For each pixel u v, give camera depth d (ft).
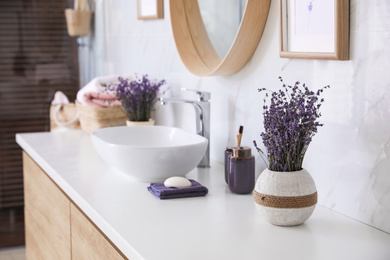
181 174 6.14
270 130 4.66
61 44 13.25
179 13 7.19
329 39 4.91
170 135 7.38
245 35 5.89
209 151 6.82
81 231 5.65
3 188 13.24
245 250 4.13
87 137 8.89
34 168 7.93
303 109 4.56
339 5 4.64
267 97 5.97
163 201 5.39
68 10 11.46
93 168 6.75
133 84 8.13
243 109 6.46
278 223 4.60
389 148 4.39
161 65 8.61
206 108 6.74
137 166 5.90
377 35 4.41
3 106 13.08
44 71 13.23
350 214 4.86
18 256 12.21
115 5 10.32
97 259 5.15
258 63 6.09
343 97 4.84
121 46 10.20
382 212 4.51
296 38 5.36
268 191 4.57
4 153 13.19
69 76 13.38
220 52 6.84
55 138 8.80
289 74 5.56
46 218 7.30
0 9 12.84
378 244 4.25
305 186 4.55
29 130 13.26
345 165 4.88
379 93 4.44
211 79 7.16
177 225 4.68
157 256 4.01
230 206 5.22
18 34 12.99
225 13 6.61
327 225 4.66
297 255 4.04
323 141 5.12
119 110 8.55
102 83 8.82
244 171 5.56
